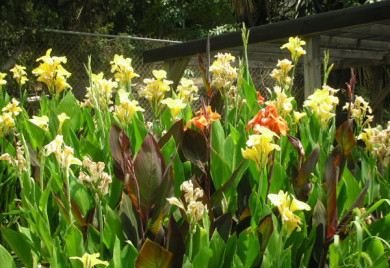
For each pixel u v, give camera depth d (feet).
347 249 4.95
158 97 6.34
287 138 6.03
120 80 7.38
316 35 16.96
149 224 4.79
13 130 7.93
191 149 5.22
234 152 5.81
